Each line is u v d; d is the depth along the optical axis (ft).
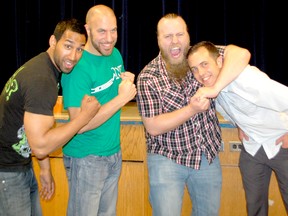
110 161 7.01
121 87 6.38
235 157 8.27
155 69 6.57
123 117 8.59
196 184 6.69
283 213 8.35
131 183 8.70
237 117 7.02
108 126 6.93
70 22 5.82
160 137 6.59
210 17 10.48
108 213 7.30
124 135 8.60
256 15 10.30
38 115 5.41
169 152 6.57
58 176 8.99
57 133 5.54
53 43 5.92
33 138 5.43
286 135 7.04
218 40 10.46
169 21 6.35
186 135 6.49
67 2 11.42
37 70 5.62
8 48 11.85
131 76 6.68
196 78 6.34
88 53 6.66
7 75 11.87
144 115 6.41
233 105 6.88
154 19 10.76
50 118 5.52
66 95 6.52
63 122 8.66
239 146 8.20
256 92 6.44
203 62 6.19
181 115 6.10
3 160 5.74
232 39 10.43
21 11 11.75
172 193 6.49
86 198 6.79
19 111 5.64
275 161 7.15
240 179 8.32
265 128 6.97
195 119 6.49
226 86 6.41
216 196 6.69
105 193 7.23
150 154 6.75
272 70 10.28
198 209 6.81
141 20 10.84
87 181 6.78
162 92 6.44
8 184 5.78
